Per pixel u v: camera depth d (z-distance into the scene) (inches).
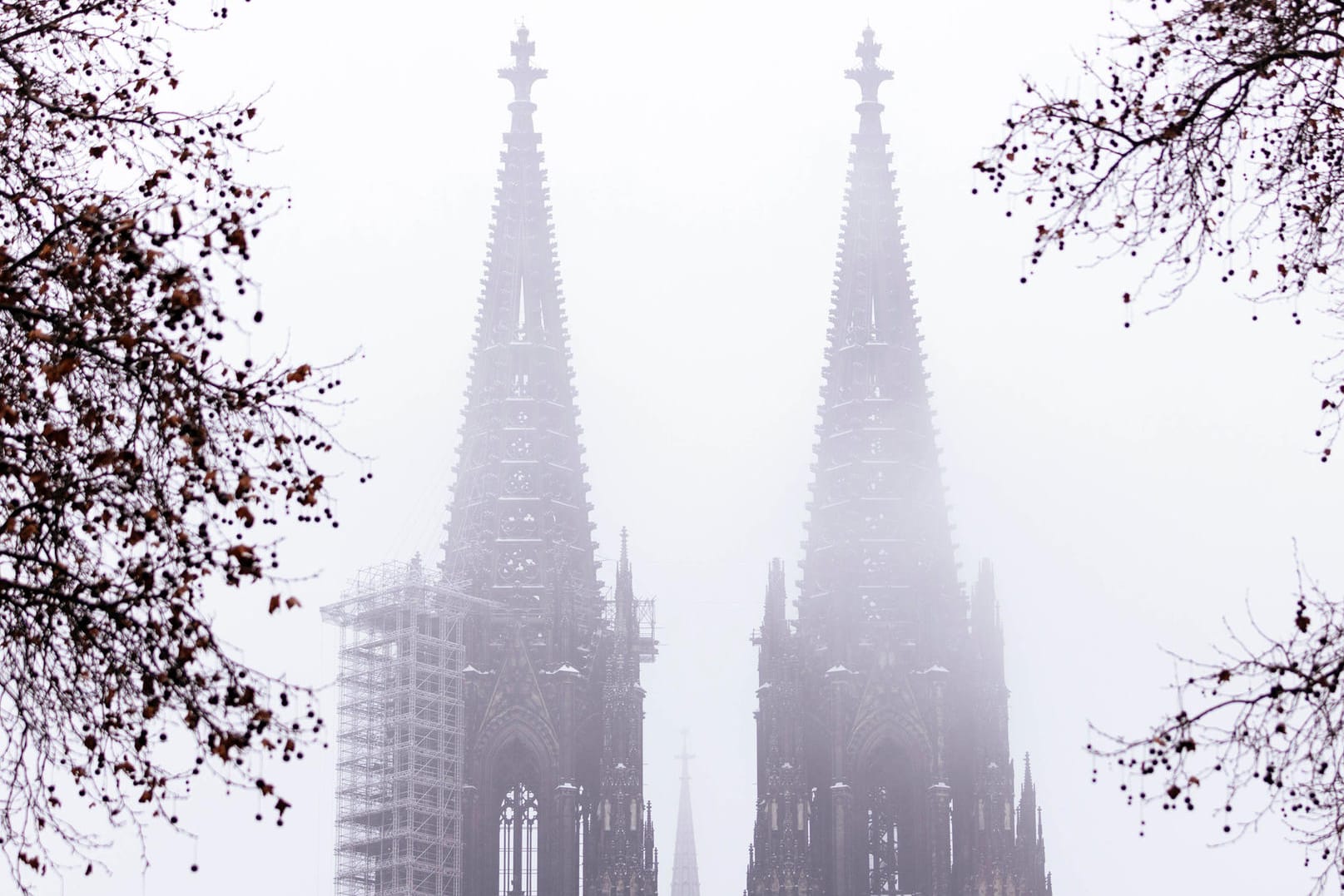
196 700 1398.9
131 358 1457.9
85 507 1441.9
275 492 1450.5
